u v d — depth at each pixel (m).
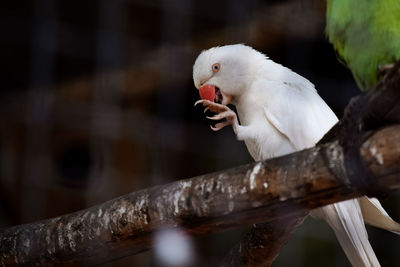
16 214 9.52
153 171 9.86
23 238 4.72
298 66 9.48
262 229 4.88
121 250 4.50
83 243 4.52
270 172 3.91
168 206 4.21
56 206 9.62
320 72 9.59
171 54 9.13
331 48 9.26
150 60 9.18
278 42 9.18
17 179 9.47
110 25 9.05
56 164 9.65
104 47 9.16
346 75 9.63
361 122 3.65
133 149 9.72
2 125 9.37
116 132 9.59
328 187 3.77
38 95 9.42
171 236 4.34
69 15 8.98
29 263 4.71
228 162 10.30
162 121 9.84
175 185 4.23
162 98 9.68
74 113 9.44
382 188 3.69
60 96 9.43
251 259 5.12
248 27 8.93
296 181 3.83
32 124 9.47
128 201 4.38
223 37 8.98
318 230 10.04
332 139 4.09
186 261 10.02
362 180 3.65
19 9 8.87
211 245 10.23
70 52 9.17
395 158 3.54
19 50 9.20
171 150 9.96
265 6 8.88
